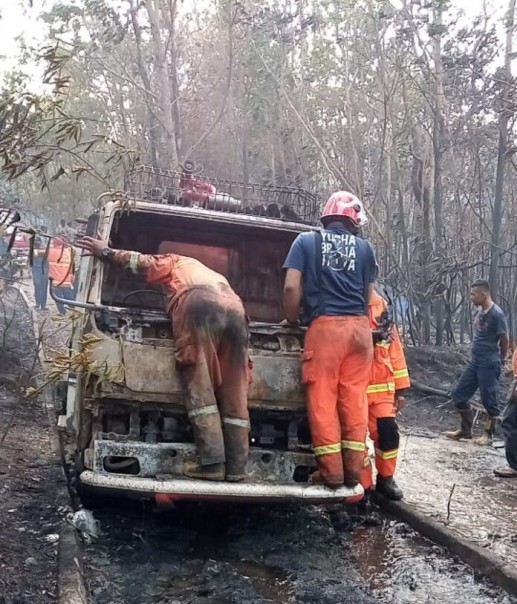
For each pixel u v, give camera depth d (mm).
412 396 11000
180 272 4762
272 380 4895
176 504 5457
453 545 4918
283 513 5543
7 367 9234
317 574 4469
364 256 4984
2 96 3072
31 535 4570
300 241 4945
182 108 20172
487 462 7617
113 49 17094
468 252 13758
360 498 4828
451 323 14477
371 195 16109
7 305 14812
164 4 13336
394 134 15312
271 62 17953
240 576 4363
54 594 3801
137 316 4742
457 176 17031
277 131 18766
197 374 4508
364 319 4898
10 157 3109
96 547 4641
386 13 16062
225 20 15758
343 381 4836
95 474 4496
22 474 5707
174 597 4047
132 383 4621
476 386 8672
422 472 7027
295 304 4883
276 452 4812
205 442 4465
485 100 14422
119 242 5906
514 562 4656
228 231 5945
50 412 7586
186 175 6293
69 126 3207
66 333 11961
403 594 4250
